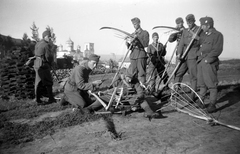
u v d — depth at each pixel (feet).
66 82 18.52
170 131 13.08
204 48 17.10
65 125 14.25
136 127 13.92
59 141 11.94
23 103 21.03
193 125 14.12
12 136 12.48
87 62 17.95
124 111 16.40
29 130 13.53
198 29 18.20
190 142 11.39
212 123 13.94
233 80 36.83
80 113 16.55
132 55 21.76
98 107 17.17
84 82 17.31
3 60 24.18
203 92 18.44
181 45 19.74
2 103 20.99
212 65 16.89
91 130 13.50
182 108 18.44
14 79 23.30
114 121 15.20
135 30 22.03
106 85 30.63
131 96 16.66
